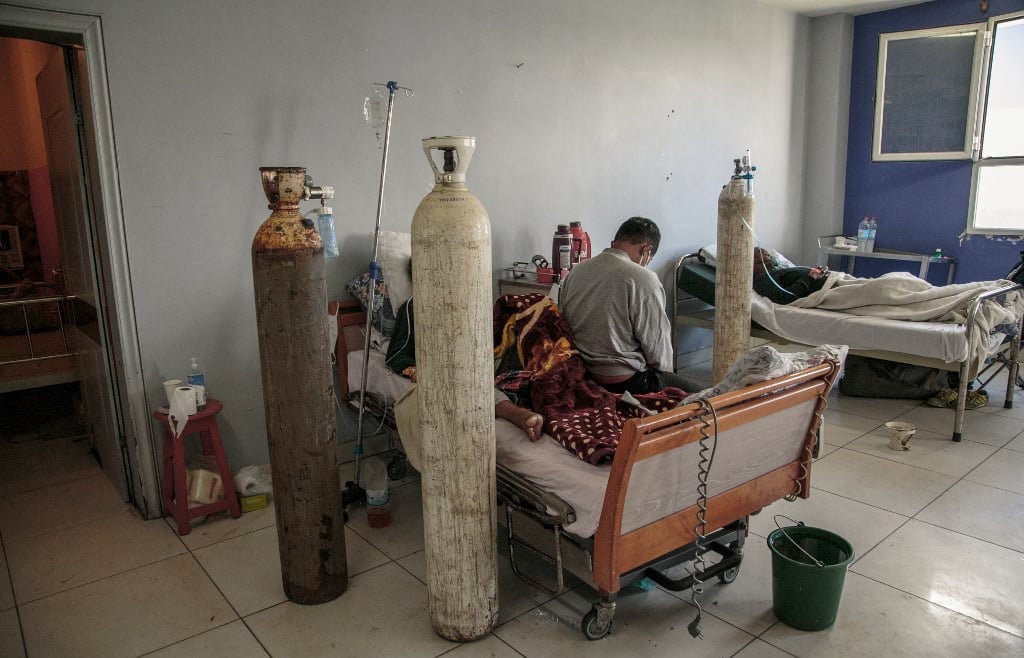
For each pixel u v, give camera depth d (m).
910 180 5.48
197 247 2.86
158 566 2.48
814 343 4.02
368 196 3.30
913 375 4.08
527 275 3.81
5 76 4.84
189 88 2.75
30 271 5.04
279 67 2.96
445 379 1.80
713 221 5.02
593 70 4.07
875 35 5.47
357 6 3.13
